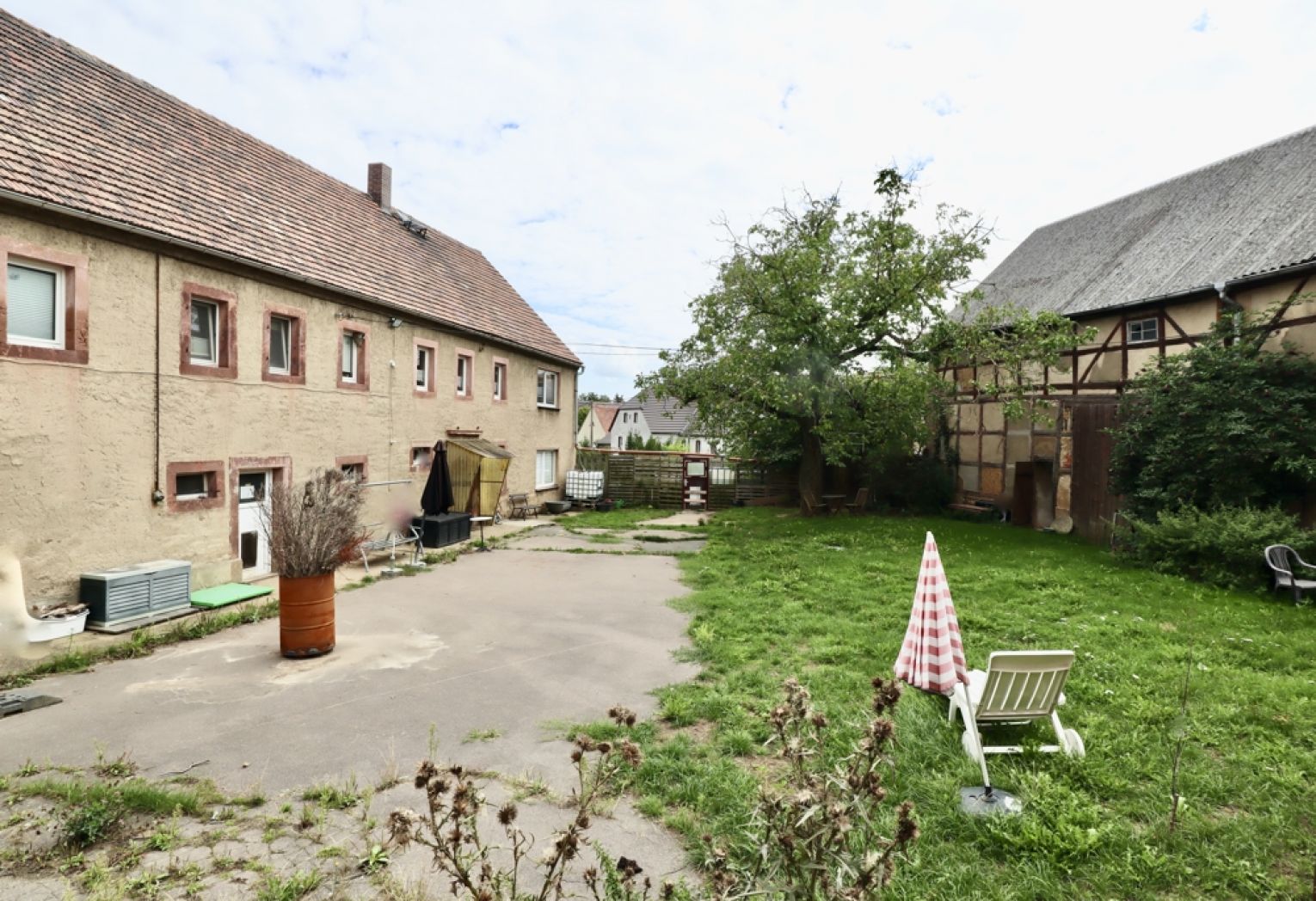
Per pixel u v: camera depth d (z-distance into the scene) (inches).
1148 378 497.4
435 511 549.0
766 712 208.5
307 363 455.2
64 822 147.4
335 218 575.5
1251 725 201.9
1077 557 497.4
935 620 218.1
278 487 300.0
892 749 176.6
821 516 767.7
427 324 599.8
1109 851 137.9
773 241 676.7
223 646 291.4
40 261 292.2
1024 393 647.8
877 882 81.1
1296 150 610.2
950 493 808.9
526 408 805.9
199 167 434.0
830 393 630.5
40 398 288.7
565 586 410.0
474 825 97.3
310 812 154.5
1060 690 180.2
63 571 297.1
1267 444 414.0
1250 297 508.1
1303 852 139.9
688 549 565.3
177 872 131.3
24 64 350.9
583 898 123.0
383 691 235.5
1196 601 359.9
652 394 751.1
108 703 223.8
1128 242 711.7
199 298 376.8
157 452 343.6
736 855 133.4
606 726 201.6
